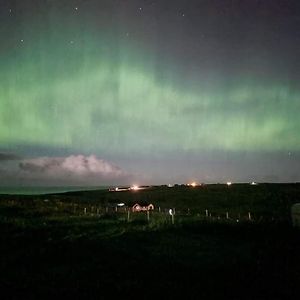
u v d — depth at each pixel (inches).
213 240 1105.4
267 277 711.7
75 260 872.9
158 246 1018.1
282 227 1253.7
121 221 1502.2
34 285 679.1
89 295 622.8
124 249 978.7
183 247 1008.2
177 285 670.5
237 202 2664.9
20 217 1632.6
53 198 2792.8
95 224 1416.1
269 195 2935.5
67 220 1547.7
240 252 946.1
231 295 618.5
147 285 671.8
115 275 740.0
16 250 988.6
